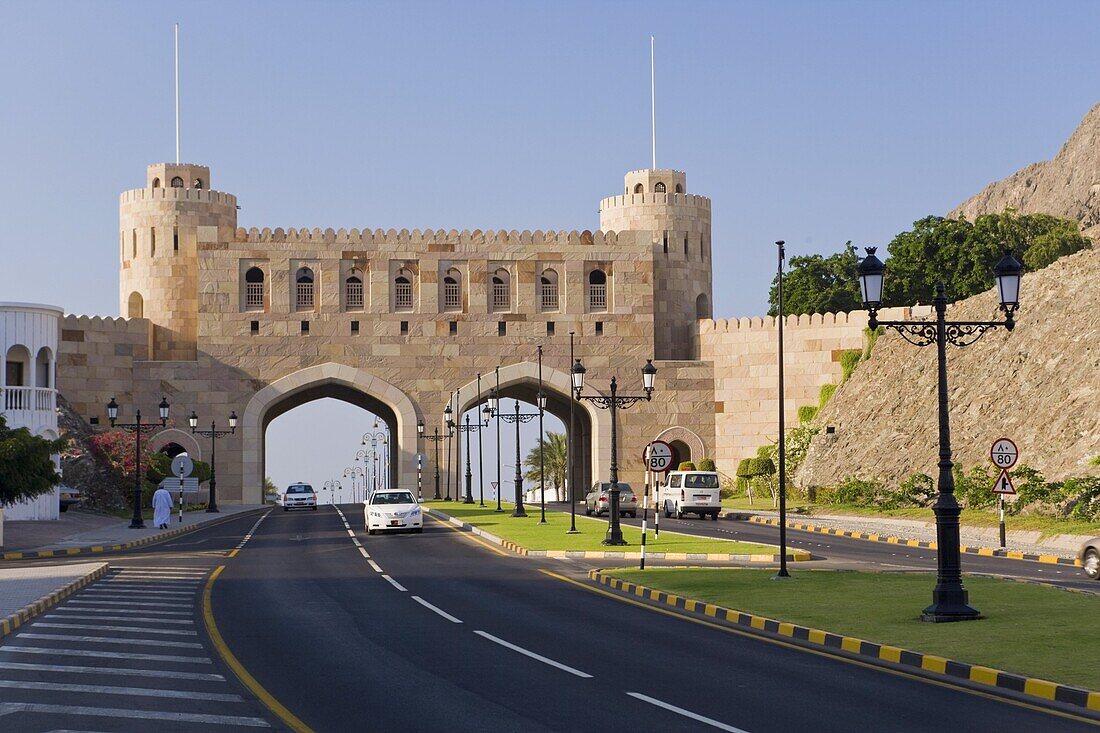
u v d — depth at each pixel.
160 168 94.44
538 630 20.55
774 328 88.88
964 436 63.44
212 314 87.88
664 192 96.81
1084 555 28.77
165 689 15.06
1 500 42.66
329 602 25.03
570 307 91.06
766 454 84.50
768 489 81.31
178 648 18.56
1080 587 26.03
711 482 60.16
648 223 95.69
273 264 88.44
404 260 89.88
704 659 17.36
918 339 78.31
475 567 33.88
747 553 36.16
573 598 25.75
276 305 88.31
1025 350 65.31
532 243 91.06
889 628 19.23
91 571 31.39
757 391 89.31
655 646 18.67
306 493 81.50
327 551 40.56
